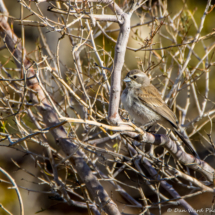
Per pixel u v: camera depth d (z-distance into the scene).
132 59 15.01
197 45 15.90
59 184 9.20
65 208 17.45
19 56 9.41
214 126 16.03
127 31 6.81
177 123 10.73
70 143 9.09
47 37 15.90
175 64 15.54
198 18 16.42
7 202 16.77
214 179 8.82
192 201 16.09
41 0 6.61
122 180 16.22
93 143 10.18
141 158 9.54
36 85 9.38
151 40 9.85
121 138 9.60
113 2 7.02
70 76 11.58
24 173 16.88
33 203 17.08
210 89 17.12
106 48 14.61
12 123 13.60
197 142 16.00
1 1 9.38
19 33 17.12
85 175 9.02
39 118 10.51
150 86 11.19
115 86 7.14
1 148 16.94
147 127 11.64
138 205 10.09
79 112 12.19
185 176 8.67
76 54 10.35
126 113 11.48
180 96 16.70
